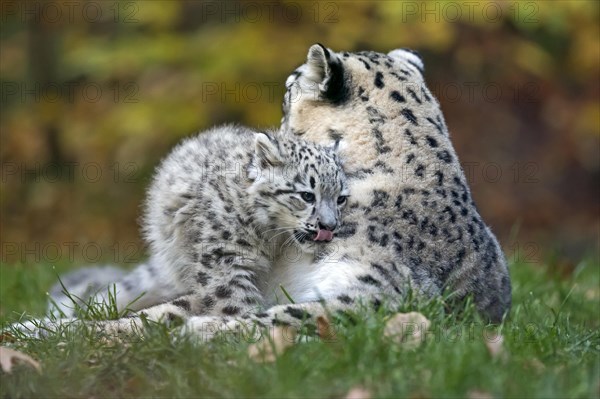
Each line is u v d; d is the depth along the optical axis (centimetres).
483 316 1066
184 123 2191
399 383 738
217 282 1010
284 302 1012
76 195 2467
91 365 828
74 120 2409
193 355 804
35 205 2470
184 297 1009
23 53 2633
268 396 734
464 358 775
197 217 1039
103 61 2258
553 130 2533
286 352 795
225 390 755
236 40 2186
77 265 1691
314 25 2177
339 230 992
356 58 1081
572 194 2619
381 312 888
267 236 1028
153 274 1145
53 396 772
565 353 865
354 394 738
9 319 1103
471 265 1029
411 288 932
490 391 734
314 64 1061
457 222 1022
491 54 2267
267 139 1030
